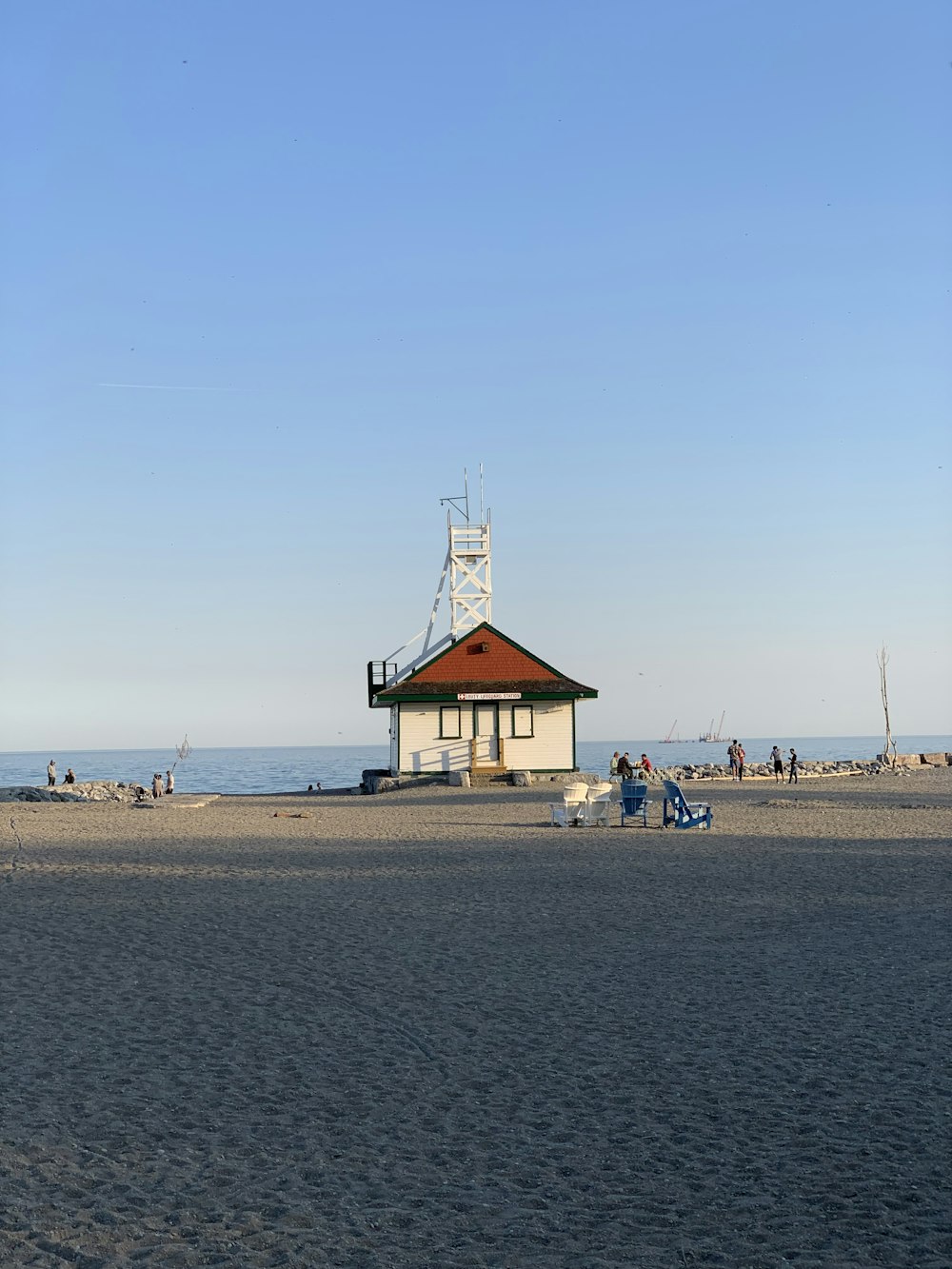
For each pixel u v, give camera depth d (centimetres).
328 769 17525
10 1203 696
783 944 1482
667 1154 782
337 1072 963
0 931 1591
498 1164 768
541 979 1300
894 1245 647
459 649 5759
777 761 6212
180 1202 706
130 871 2289
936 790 5094
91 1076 948
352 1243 654
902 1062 969
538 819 3656
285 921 1680
